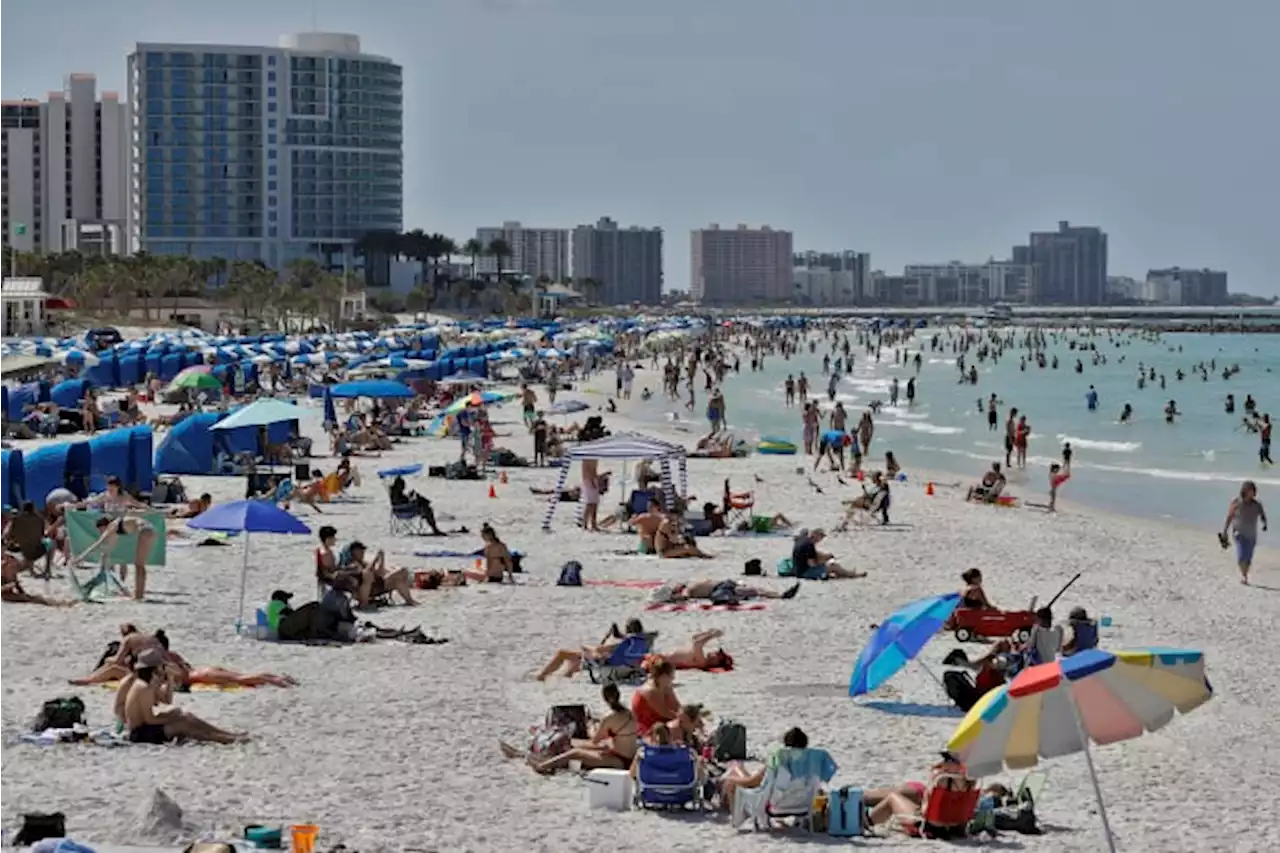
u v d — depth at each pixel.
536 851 21.70
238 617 37.78
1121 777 26.12
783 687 32.03
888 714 29.84
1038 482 82.19
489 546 44.19
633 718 25.86
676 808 23.88
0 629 35.88
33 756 25.56
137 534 40.00
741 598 41.97
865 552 52.12
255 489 61.94
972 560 51.19
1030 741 20.00
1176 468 90.31
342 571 39.72
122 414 92.38
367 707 29.55
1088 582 47.72
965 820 22.75
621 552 50.47
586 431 85.50
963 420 128.62
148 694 26.69
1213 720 30.14
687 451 86.06
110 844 21.23
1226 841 22.73
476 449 76.12
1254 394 169.75
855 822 22.83
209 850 19.81
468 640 36.09
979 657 34.78
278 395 126.75
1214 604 44.41
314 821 22.69
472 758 26.34
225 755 26.03
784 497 67.44
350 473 66.94
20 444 82.88
